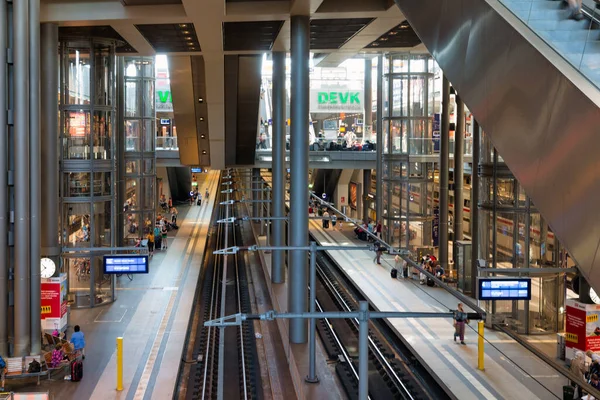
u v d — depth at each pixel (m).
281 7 22.64
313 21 24.66
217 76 34.16
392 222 38.62
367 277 34.81
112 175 28.56
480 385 18.52
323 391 18.16
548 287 24.30
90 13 23.80
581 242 7.47
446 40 11.87
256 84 36.03
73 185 27.45
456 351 21.92
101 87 27.88
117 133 38.66
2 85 19.81
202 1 20.98
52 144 24.94
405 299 29.44
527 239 24.33
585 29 9.15
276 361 23.19
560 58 8.27
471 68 10.71
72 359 20.34
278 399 19.45
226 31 26.95
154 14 23.55
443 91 35.22
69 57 27.27
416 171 38.28
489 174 25.39
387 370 21.22
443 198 35.69
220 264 42.25
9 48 20.09
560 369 9.50
